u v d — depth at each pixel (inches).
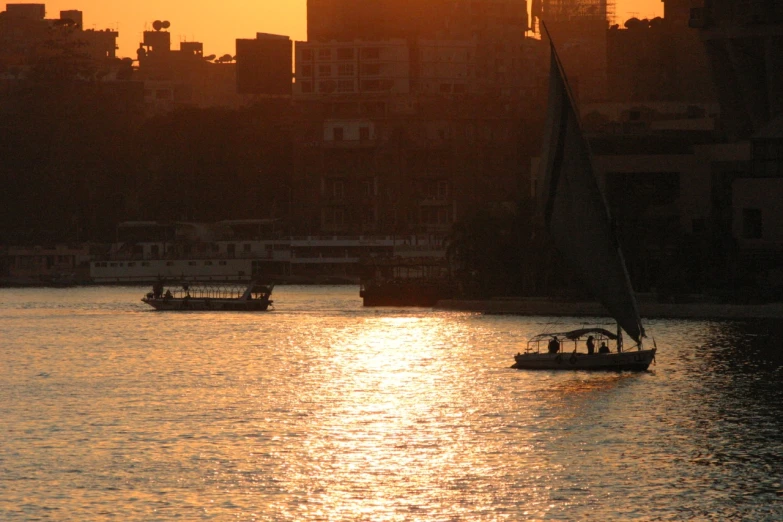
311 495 7372.1
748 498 7190.0
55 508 7096.5
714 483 7514.8
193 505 7175.2
